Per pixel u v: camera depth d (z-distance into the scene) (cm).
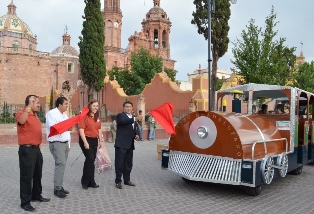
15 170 1020
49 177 923
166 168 858
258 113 993
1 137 1725
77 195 738
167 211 635
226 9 1838
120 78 4472
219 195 766
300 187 866
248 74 2148
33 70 5822
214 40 1820
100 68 2939
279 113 955
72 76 6750
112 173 999
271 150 809
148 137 2239
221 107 1053
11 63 5641
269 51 2131
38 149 644
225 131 753
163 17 6769
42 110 3128
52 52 7594
